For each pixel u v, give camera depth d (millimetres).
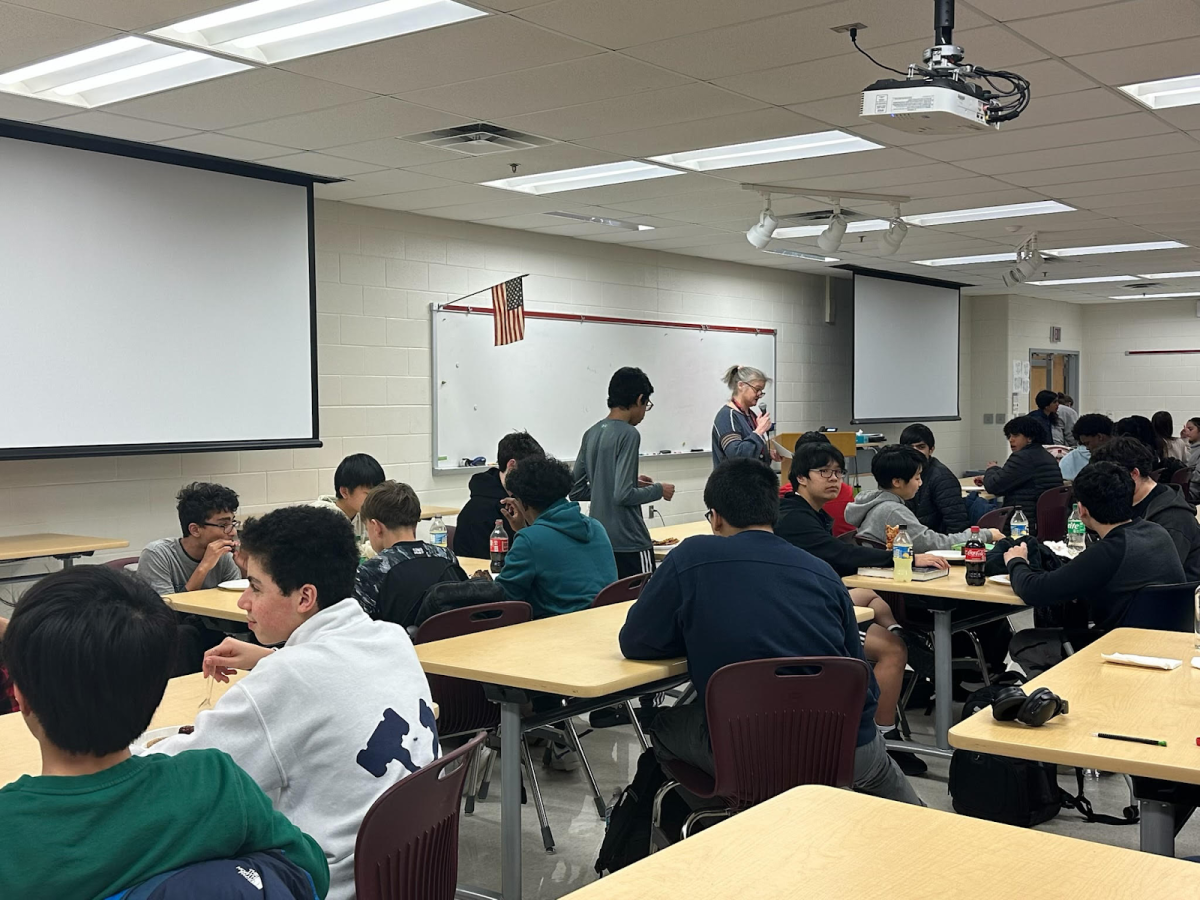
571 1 3398
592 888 1275
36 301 4973
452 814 1807
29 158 4922
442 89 4336
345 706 1662
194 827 1028
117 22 3598
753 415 6145
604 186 6340
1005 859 1343
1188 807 2463
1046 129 5066
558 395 8203
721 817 2830
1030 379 13992
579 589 3627
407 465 7172
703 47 3846
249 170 5734
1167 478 7910
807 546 4109
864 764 2584
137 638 1059
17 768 1911
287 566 1811
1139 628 3244
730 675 2449
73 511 5586
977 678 5121
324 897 1173
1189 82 4445
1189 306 14062
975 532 4781
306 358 6074
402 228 7102
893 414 11023
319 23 3732
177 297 5480
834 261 9898
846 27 3645
